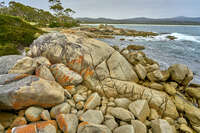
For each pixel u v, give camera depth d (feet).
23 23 87.35
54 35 29.48
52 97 15.56
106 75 24.48
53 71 21.98
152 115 19.27
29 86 14.44
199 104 24.62
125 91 22.62
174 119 20.01
